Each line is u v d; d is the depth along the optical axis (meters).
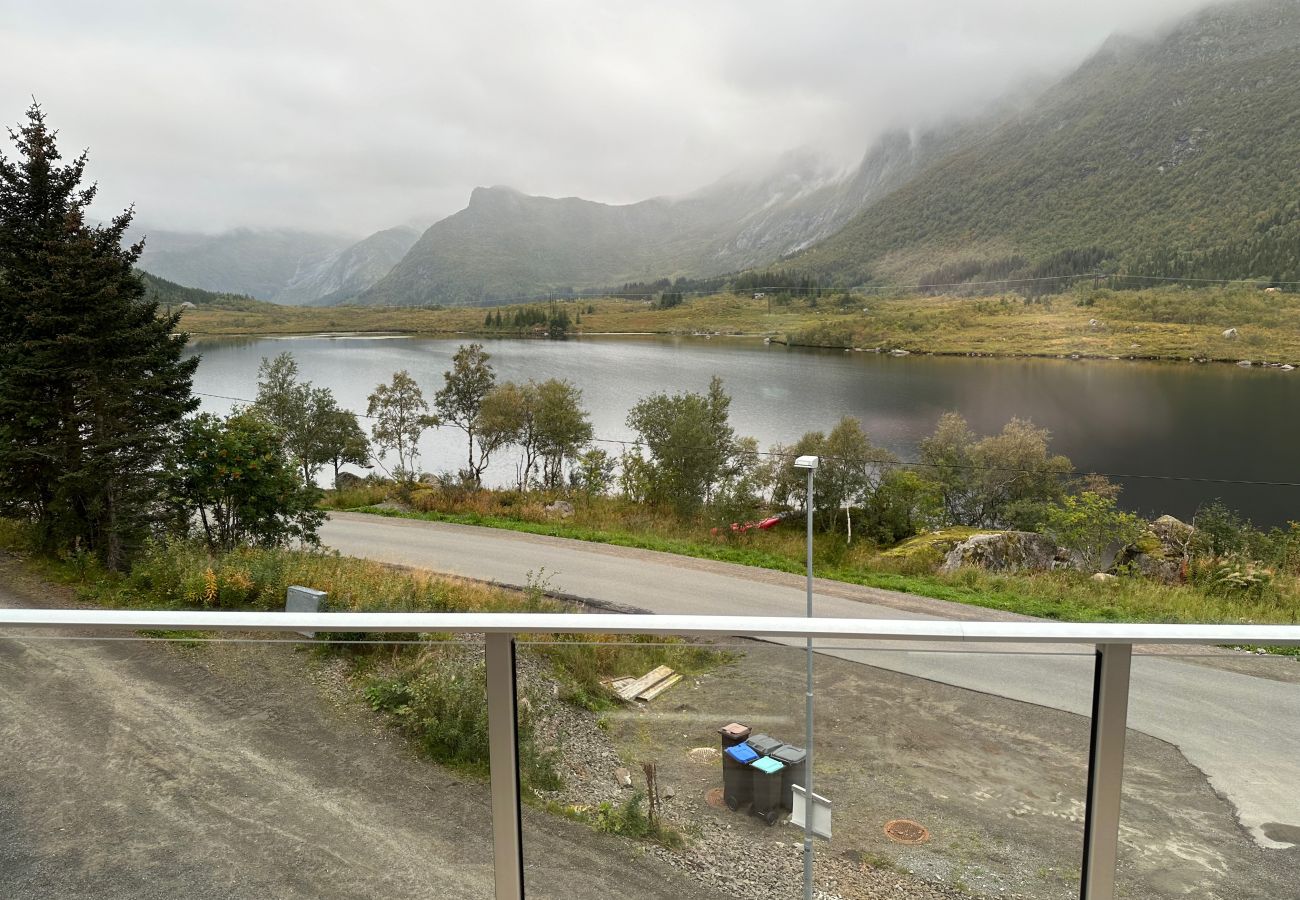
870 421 76.69
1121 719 1.43
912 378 105.88
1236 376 104.38
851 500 29.11
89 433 16.38
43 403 15.94
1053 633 1.38
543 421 39.59
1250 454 68.50
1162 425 78.62
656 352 145.75
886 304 185.12
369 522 28.25
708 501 29.31
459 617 1.48
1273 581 17.69
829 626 1.43
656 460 30.97
